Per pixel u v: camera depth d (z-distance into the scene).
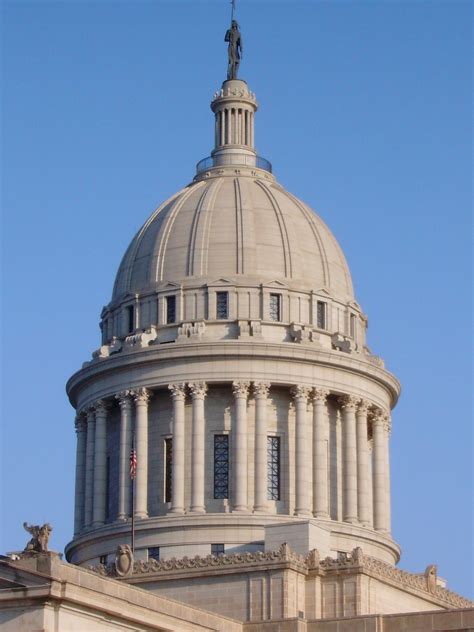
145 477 170.62
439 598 162.38
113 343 178.75
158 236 181.50
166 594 155.00
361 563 151.62
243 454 168.62
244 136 191.00
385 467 178.25
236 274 176.00
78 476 179.00
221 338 172.75
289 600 150.38
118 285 183.62
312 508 169.75
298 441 170.25
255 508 167.12
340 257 184.25
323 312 178.00
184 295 176.00
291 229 180.38
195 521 165.38
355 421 175.38
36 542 120.62
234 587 152.62
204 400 171.25
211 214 180.25
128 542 168.62
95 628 120.88
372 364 177.00
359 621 139.12
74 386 180.12
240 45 196.38
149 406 173.75
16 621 117.38
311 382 172.38
